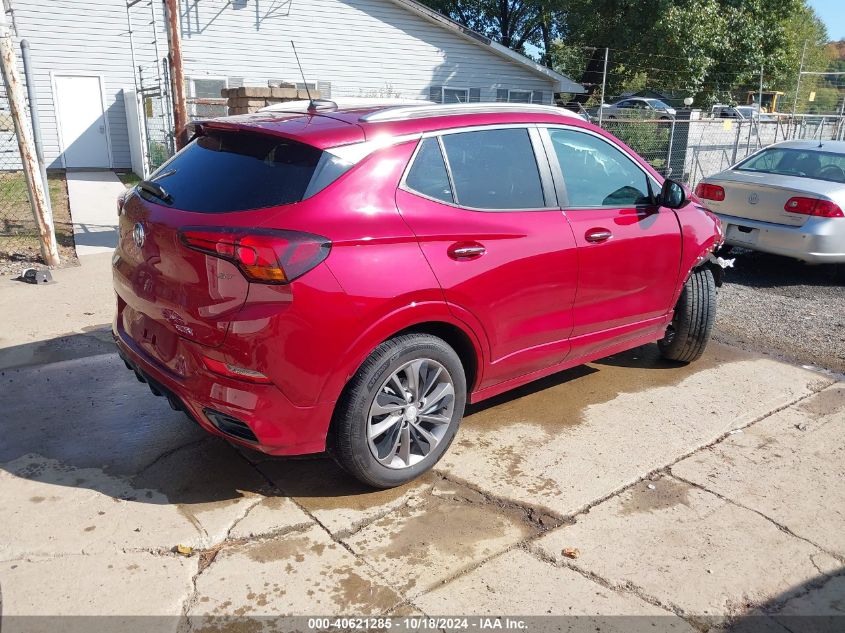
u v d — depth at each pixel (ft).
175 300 9.96
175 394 10.30
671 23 76.54
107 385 14.80
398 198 10.62
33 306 19.67
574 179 13.41
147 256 10.53
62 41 57.41
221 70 62.90
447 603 8.88
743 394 15.51
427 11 68.28
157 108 51.34
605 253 13.48
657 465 12.35
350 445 10.37
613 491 11.49
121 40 59.11
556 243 12.55
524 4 101.55
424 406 11.23
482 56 73.51
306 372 9.64
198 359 9.74
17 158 42.88
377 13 67.31
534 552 9.93
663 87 84.79
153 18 52.11
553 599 9.03
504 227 11.80
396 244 10.32
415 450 11.41
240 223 9.53
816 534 10.57
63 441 12.50
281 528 10.27
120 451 12.22
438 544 10.02
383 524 10.44
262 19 63.10
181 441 12.62
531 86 77.51
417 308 10.52
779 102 119.03
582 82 96.12
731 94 91.45
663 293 15.20
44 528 10.05
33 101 22.63
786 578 9.60
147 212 10.71
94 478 11.37
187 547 9.74
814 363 17.70
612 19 81.97
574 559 9.81
